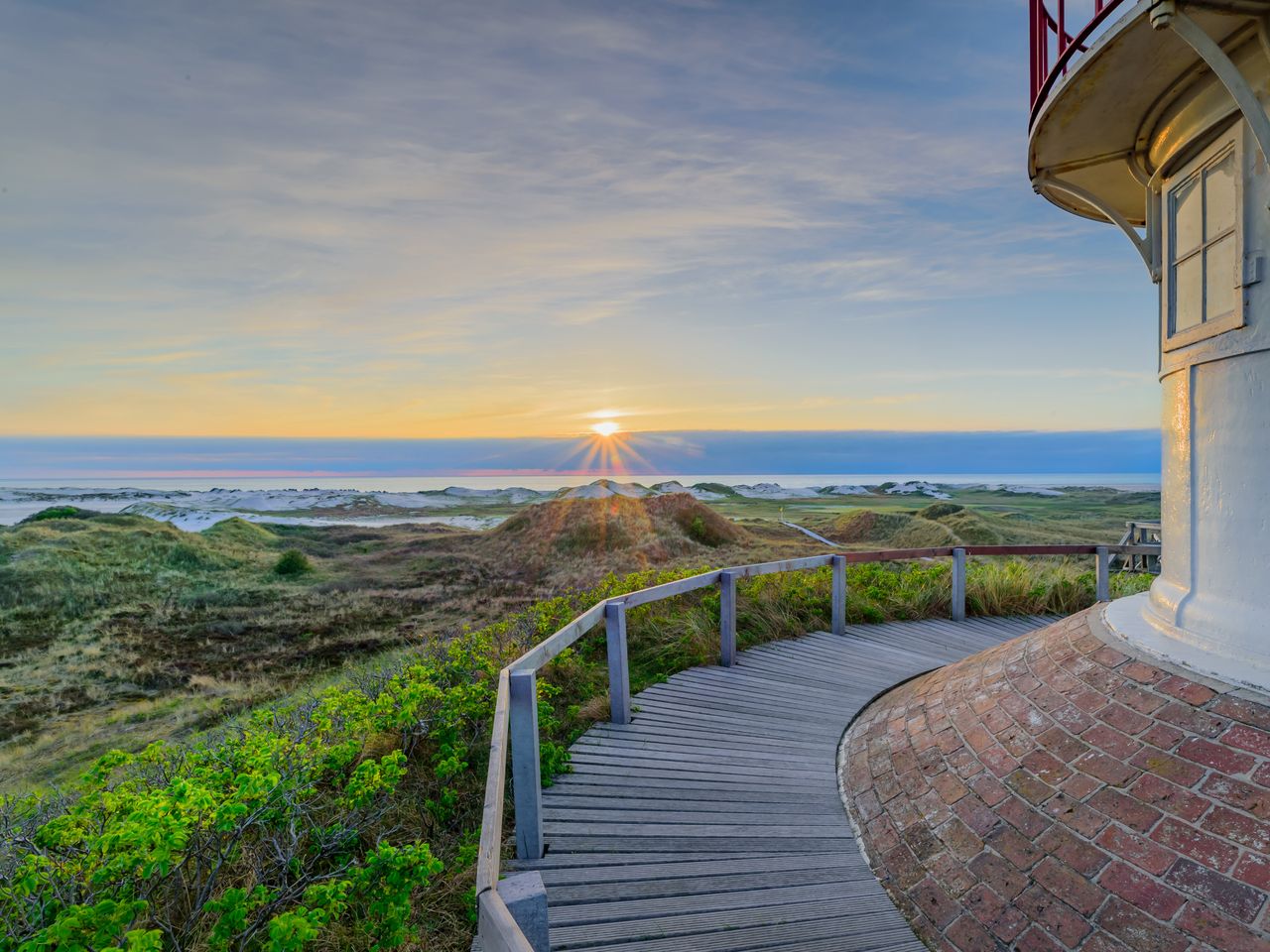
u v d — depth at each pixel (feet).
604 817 12.66
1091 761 10.17
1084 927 8.32
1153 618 12.37
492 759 8.87
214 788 12.10
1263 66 10.35
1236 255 10.91
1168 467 12.87
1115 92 12.05
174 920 11.14
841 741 16.14
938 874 10.21
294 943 8.37
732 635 21.84
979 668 14.56
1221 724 9.37
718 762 14.97
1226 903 7.58
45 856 10.40
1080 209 17.16
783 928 9.59
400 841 13.61
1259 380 10.46
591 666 23.13
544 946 6.99
